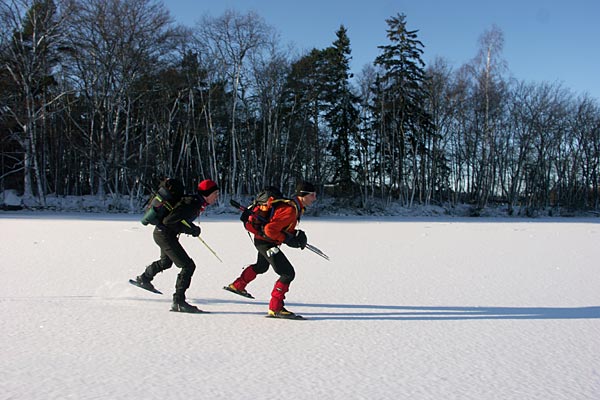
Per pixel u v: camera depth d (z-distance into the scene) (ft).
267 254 15.56
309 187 15.94
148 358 11.29
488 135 142.41
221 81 115.44
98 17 95.86
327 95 132.16
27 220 64.69
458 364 11.35
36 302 16.53
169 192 15.93
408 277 23.11
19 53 96.27
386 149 141.08
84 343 12.28
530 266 27.43
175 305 15.79
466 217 127.03
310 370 10.75
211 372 10.48
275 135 119.65
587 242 43.55
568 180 164.14
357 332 13.89
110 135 103.09
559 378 10.54
